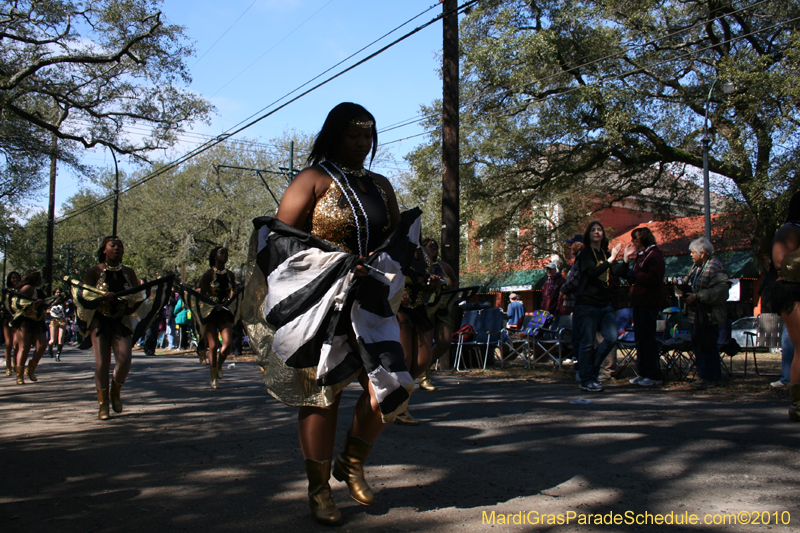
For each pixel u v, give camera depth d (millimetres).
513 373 9695
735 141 17406
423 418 5391
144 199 39094
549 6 19906
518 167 21750
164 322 20719
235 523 2766
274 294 2779
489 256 26438
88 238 57406
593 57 19422
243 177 37406
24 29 17688
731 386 7117
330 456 2863
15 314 9383
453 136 11492
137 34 18266
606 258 7051
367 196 2953
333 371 2773
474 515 2814
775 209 16625
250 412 6027
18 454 4227
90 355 17609
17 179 23531
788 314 4719
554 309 11633
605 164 21938
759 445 3988
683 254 24625
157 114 19406
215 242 39156
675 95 19547
